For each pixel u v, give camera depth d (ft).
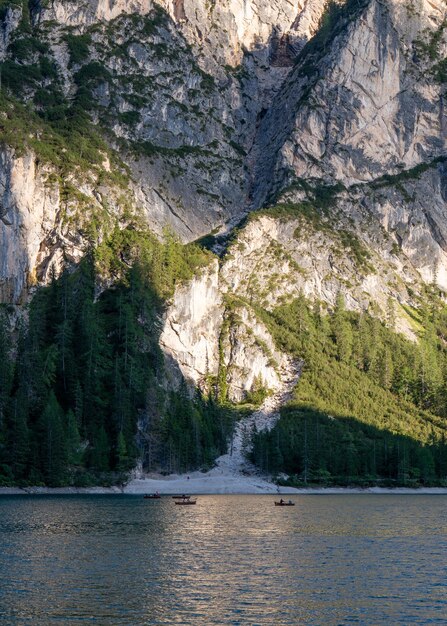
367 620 265.34
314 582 316.40
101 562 349.61
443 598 293.23
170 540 417.90
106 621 259.80
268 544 410.31
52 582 308.81
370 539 433.07
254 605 281.33
